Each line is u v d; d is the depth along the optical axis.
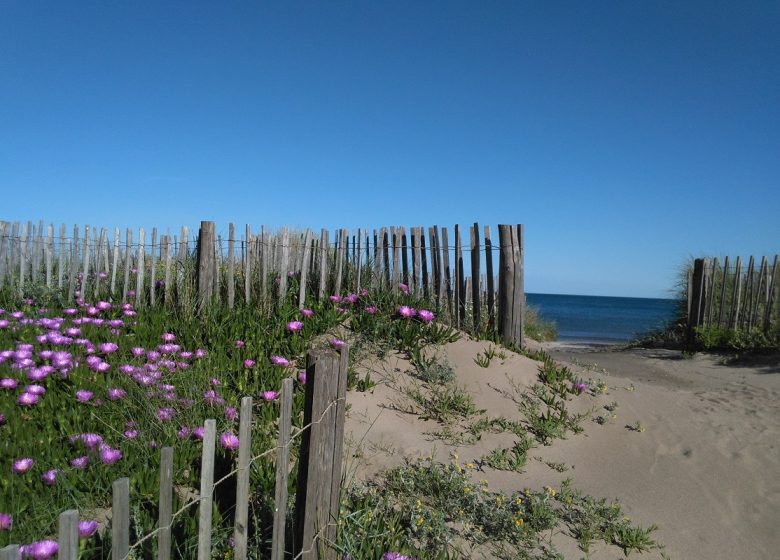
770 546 3.70
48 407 3.85
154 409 3.73
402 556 2.87
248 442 2.26
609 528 3.73
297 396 4.52
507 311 6.72
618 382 6.93
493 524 3.59
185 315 6.22
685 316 12.65
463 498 3.79
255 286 6.83
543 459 4.70
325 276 6.96
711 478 4.60
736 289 10.91
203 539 2.10
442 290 6.99
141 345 5.31
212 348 5.39
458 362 5.96
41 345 4.95
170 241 6.81
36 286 6.98
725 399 6.96
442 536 3.36
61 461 3.22
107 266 7.18
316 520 2.60
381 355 5.85
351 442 4.39
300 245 7.40
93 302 6.92
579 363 8.17
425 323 6.34
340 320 6.28
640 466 4.75
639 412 5.88
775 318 10.68
